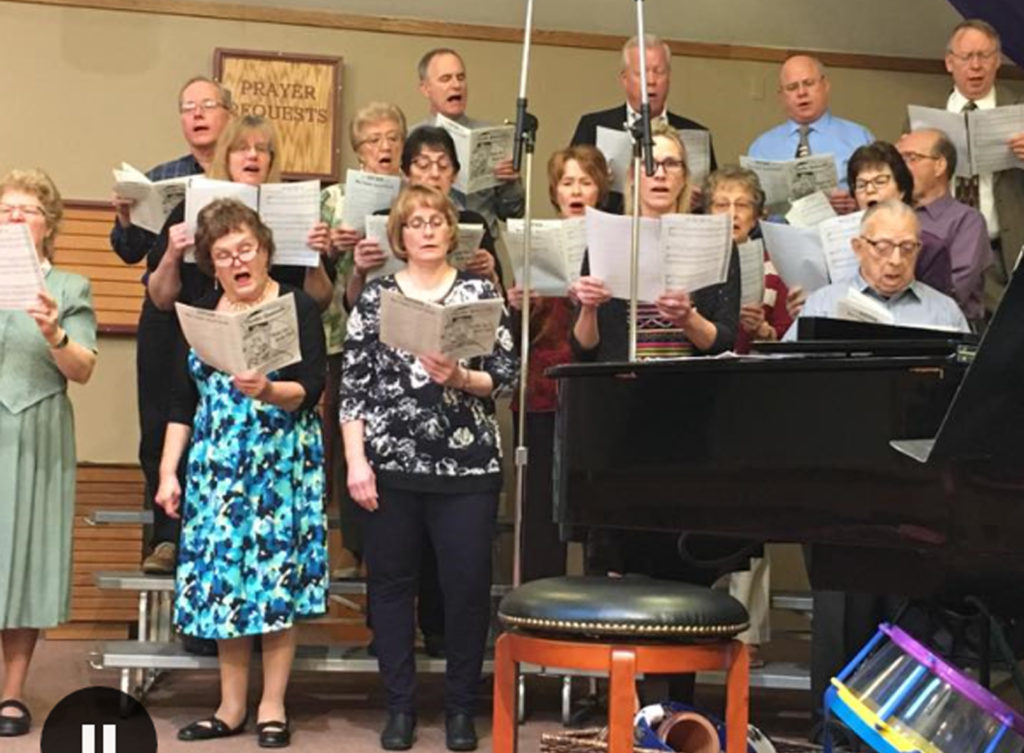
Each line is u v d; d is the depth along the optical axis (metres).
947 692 2.57
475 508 3.79
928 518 2.33
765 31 6.09
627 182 4.04
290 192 4.00
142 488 5.17
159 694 4.37
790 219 4.42
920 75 6.17
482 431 3.82
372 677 4.80
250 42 5.79
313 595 3.82
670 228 3.46
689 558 3.03
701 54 6.05
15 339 3.86
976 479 2.27
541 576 4.36
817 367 2.47
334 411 4.75
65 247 5.66
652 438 2.71
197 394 4.01
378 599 3.81
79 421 5.70
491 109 5.93
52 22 5.67
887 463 2.38
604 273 3.52
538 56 5.96
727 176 4.32
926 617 3.47
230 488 3.74
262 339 3.57
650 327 3.76
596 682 4.55
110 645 4.19
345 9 5.84
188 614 3.73
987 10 5.67
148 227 4.28
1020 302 2.01
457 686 3.80
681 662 2.59
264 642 3.81
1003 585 2.64
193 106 4.66
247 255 3.79
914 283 3.87
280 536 3.75
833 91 6.14
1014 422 2.15
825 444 2.46
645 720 2.86
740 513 2.57
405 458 3.77
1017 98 6.13
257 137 4.18
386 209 4.23
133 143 5.71
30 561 3.81
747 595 4.38
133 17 5.72
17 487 3.80
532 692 4.60
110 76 5.70
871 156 4.42
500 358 3.84
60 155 5.67
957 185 5.04
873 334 2.84
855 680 2.68
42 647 5.00
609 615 2.57
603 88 6.00
